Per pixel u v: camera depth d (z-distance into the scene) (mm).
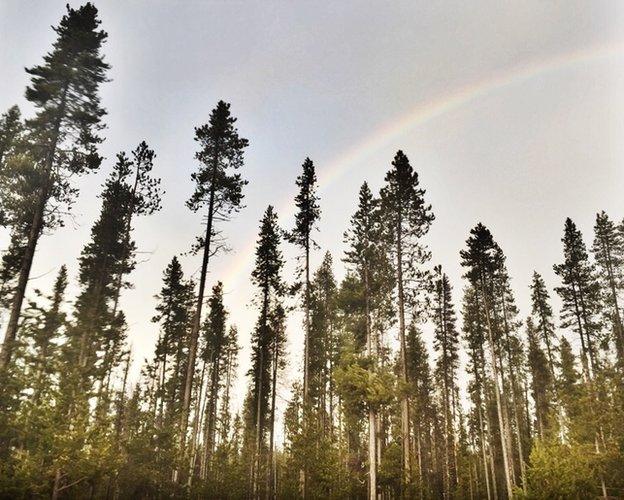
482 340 40594
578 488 21750
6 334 16969
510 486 29484
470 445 49469
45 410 14375
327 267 42656
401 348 28156
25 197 21359
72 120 21641
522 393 49188
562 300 36656
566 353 39125
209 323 42625
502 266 38875
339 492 23844
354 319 31641
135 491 20531
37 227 19984
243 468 29484
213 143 25688
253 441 33406
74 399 15070
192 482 23125
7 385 14461
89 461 14766
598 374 26125
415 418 42594
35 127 21000
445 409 40500
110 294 29359
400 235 30578
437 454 52500
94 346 22469
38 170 20359
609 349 29922
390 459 30703
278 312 37344
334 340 38594
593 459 22938
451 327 41094
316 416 25625
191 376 21750
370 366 22828
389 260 30906
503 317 39531
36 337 16000
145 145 31078
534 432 47062
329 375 37625
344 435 31141
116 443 17703
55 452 14141
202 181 24938
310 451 23906
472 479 46469
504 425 36625
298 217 31188
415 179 31359
